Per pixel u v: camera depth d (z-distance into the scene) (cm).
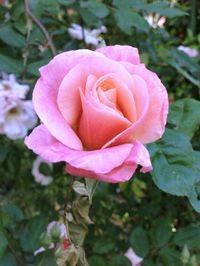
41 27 48
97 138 29
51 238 43
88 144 29
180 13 57
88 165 26
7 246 47
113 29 69
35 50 55
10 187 76
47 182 71
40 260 45
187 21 95
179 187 35
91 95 28
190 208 61
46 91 29
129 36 68
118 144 29
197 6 97
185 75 59
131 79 29
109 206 68
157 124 30
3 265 46
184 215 62
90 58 29
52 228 43
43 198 74
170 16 57
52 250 43
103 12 55
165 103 30
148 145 36
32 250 49
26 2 49
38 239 50
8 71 47
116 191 67
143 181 61
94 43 64
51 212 67
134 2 56
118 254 55
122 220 66
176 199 61
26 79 51
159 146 36
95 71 29
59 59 30
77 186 32
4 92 51
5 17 58
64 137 28
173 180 35
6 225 49
